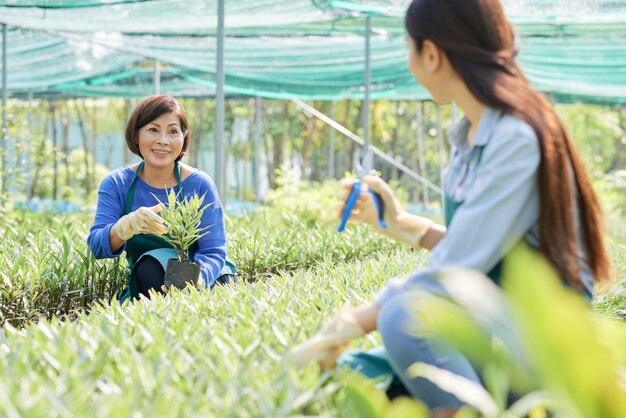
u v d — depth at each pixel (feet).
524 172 7.61
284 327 9.66
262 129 86.38
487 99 7.91
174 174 16.39
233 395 7.07
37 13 29.91
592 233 8.06
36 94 61.52
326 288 13.20
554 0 27.53
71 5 26.76
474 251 7.63
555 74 45.37
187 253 15.48
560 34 35.78
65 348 8.44
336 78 44.91
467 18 7.98
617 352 5.50
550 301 4.83
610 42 36.55
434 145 91.50
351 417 6.93
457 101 8.33
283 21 31.17
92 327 9.52
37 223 26.32
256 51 39.42
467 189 8.20
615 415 5.14
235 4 28.45
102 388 7.48
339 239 22.94
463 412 6.53
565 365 4.92
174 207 14.87
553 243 7.66
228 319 10.18
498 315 5.31
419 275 7.69
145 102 15.98
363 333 8.03
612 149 88.17
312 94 47.01
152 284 15.46
